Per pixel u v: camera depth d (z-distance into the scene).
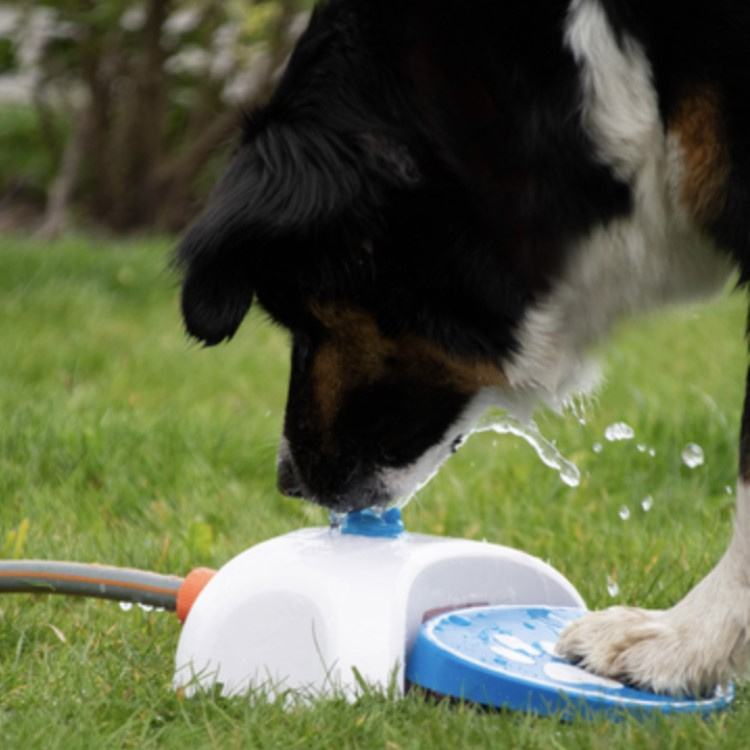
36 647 4.80
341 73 4.16
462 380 4.45
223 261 4.08
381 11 4.16
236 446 7.85
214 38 16.59
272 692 3.98
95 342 11.07
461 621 4.21
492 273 4.27
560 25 4.08
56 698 4.16
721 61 3.97
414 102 4.12
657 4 4.02
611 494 7.18
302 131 4.11
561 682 3.88
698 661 3.89
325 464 4.51
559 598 4.57
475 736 3.69
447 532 6.59
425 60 4.12
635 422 8.01
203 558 5.92
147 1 16.06
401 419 4.48
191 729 3.81
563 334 4.54
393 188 4.09
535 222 4.24
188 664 4.11
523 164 4.18
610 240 4.32
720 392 9.25
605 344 4.77
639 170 4.20
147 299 13.16
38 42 16.64
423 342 4.34
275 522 6.62
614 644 4.01
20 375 9.79
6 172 19.44
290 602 4.03
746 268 4.13
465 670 3.89
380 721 3.76
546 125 4.14
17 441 7.48
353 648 3.92
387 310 4.27
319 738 3.71
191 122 17.59
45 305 12.17
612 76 4.08
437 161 4.13
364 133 4.08
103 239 17.00
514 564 4.47
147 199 17.62
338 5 4.25
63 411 8.02
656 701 3.86
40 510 6.50
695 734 3.63
